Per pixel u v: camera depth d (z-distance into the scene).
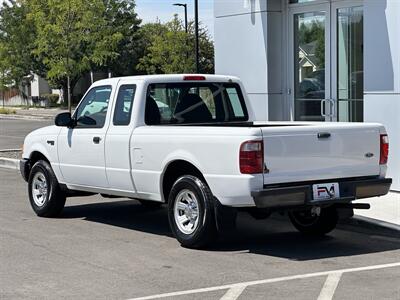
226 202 7.64
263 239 8.80
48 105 58.78
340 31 12.76
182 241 8.16
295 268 7.21
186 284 6.60
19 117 43.06
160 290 6.40
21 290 6.46
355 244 8.48
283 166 7.49
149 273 7.04
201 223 7.87
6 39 41.72
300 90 13.62
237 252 8.02
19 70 46.34
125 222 10.08
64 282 6.73
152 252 8.03
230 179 7.49
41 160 10.60
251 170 7.32
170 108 9.10
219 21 14.56
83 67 20.45
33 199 10.61
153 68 42.19
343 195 7.84
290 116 13.81
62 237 8.95
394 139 11.30
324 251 8.07
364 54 11.67
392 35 11.18
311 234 9.01
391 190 11.43
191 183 7.96
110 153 9.08
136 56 55.28
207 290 6.37
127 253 7.98
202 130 7.82
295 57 13.63
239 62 14.23
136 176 8.73
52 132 10.20
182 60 39.16
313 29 13.29
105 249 8.21
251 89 14.04
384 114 11.42
